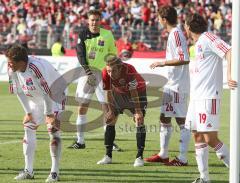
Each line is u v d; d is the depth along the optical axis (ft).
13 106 166.09
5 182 75.87
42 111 76.95
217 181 77.92
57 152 75.82
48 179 76.23
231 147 57.26
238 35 56.75
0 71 226.17
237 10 56.54
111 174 81.87
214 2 297.33
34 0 304.30
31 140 77.36
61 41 255.91
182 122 89.76
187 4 288.92
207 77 69.77
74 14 289.12
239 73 56.90
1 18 289.74
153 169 85.97
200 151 72.38
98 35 105.50
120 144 108.88
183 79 89.61
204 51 69.62
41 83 71.61
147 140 113.91
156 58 235.20
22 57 70.74
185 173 83.20
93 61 105.29
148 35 252.21
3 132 121.80
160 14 88.38
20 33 268.00
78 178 78.79
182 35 87.51
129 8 296.10
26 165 78.07
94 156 96.12
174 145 108.58
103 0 303.07
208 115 69.82
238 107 56.85
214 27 274.98
